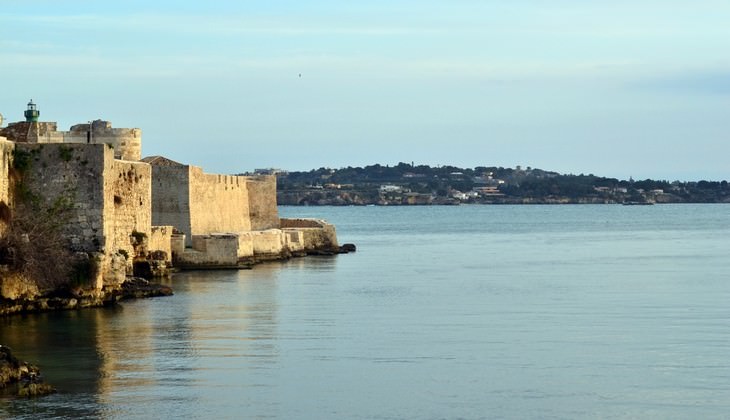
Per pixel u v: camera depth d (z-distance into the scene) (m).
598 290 133.88
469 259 195.62
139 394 73.25
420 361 84.19
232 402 71.81
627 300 122.31
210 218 168.00
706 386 76.81
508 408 71.25
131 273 125.44
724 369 81.81
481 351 88.12
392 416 69.44
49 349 86.50
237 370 80.31
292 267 164.50
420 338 94.00
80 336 91.81
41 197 105.44
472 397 73.69
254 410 70.25
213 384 76.12
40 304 103.50
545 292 131.12
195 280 137.38
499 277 153.50
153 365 81.38
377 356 85.81
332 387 75.81
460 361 84.19
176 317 102.62
